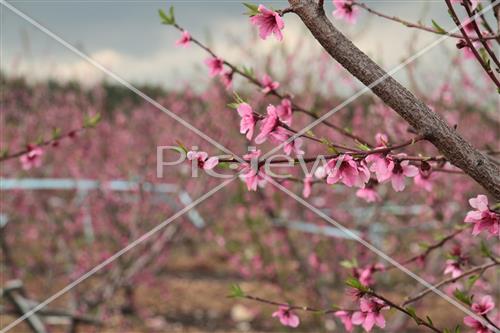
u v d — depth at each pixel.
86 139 8.27
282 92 2.59
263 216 6.29
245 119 1.90
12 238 7.45
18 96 8.41
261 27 1.83
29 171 7.66
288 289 6.20
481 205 1.74
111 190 7.53
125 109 9.82
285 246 6.02
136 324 6.98
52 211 7.49
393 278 7.22
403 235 6.56
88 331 6.27
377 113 4.19
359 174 1.74
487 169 1.58
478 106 6.46
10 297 4.75
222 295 7.96
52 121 8.67
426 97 4.38
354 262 2.73
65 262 7.36
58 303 6.49
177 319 7.23
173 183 7.14
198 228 7.83
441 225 4.47
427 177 2.49
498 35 1.93
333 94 5.68
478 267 2.34
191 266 9.01
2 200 7.18
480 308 2.07
